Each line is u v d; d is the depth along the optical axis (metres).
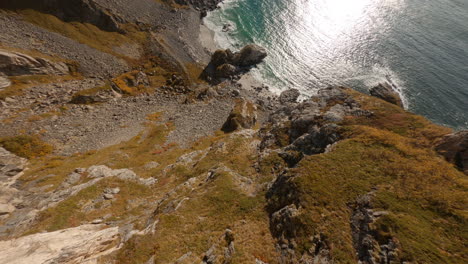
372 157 25.20
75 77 77.62
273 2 137.88
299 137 34.97
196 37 112.56
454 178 21.72
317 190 21.52
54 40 82.94
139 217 28.28
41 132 53.00
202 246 20.86
